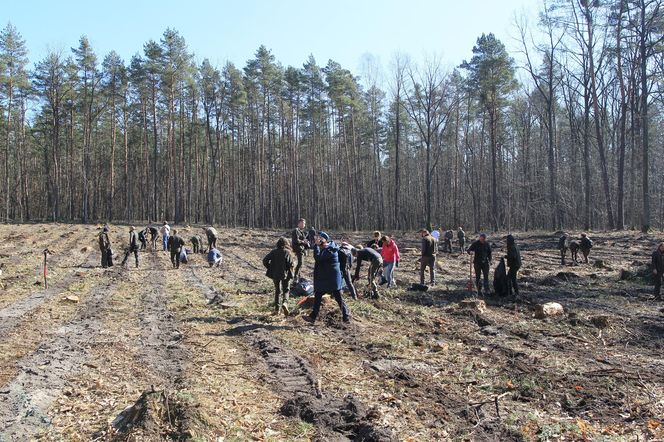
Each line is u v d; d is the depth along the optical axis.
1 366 7.89
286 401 6.29
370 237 39.94
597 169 51.12
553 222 41.53
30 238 32.34
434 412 6.04
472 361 8.01
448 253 28.34
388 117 65.12
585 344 9.10
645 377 7.19
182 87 52.84
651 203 51.91
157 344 9.27
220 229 46.31
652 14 33.84
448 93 49.56
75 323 11.02
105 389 6.89
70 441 5.36
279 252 11.56
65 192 68.88
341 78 52.12
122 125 63.44
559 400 6.39
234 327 10.48
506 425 5.66
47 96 52.91
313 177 62.94
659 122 52.22
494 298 13.84
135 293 15.15
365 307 12.02
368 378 7.23
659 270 13.54
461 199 67.12
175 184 51.53
